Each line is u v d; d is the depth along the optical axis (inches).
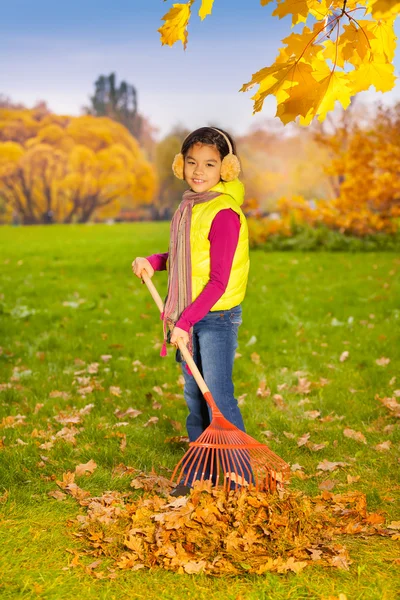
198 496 129.3
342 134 804.6
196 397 139.3
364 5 108.4
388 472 155.4
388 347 274.2
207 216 129.3
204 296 126.8
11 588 108.7
